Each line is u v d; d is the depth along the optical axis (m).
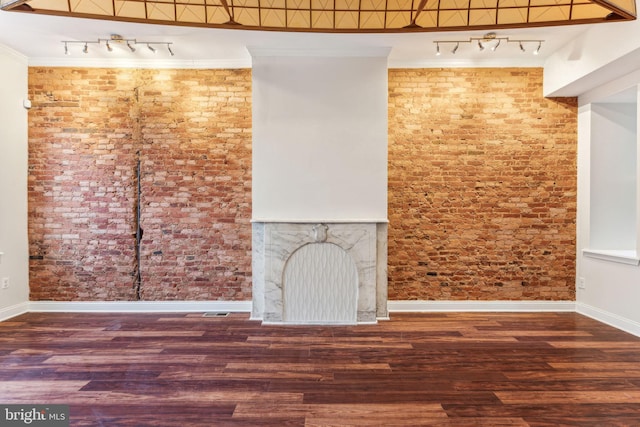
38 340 3.81
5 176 4.53
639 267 3.96
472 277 4.90
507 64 4.85
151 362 3.28
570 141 4.87
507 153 4.88
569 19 3.38
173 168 4.89
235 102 4.88
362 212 4.46
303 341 3.82
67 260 4.89
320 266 4.41
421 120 4.88
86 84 4.85
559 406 2.57
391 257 4.90
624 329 4.14
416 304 4.89
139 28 3.99
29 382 2.90
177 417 2.43
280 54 4.43
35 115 4.83
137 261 4.91
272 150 4.45
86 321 4.46
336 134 4.45
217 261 4.91
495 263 4.89
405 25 3.75
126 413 2.47
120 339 3.86
